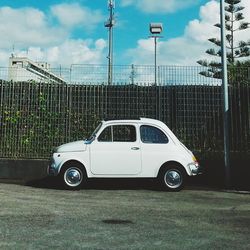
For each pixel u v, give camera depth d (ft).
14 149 45.96
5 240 19.74
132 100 45.52
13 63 46.85
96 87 45.83
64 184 37.29
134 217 25.62
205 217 25.89
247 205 30.66
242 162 42.70
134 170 37.22
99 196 34.04
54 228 22.33
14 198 32.24
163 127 38.27
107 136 37.73
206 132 44.75
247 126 43.78
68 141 45.83
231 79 45.60
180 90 45.19
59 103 46.11
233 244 19.53
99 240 19.97
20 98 46.34
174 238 20.54
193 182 43.50
